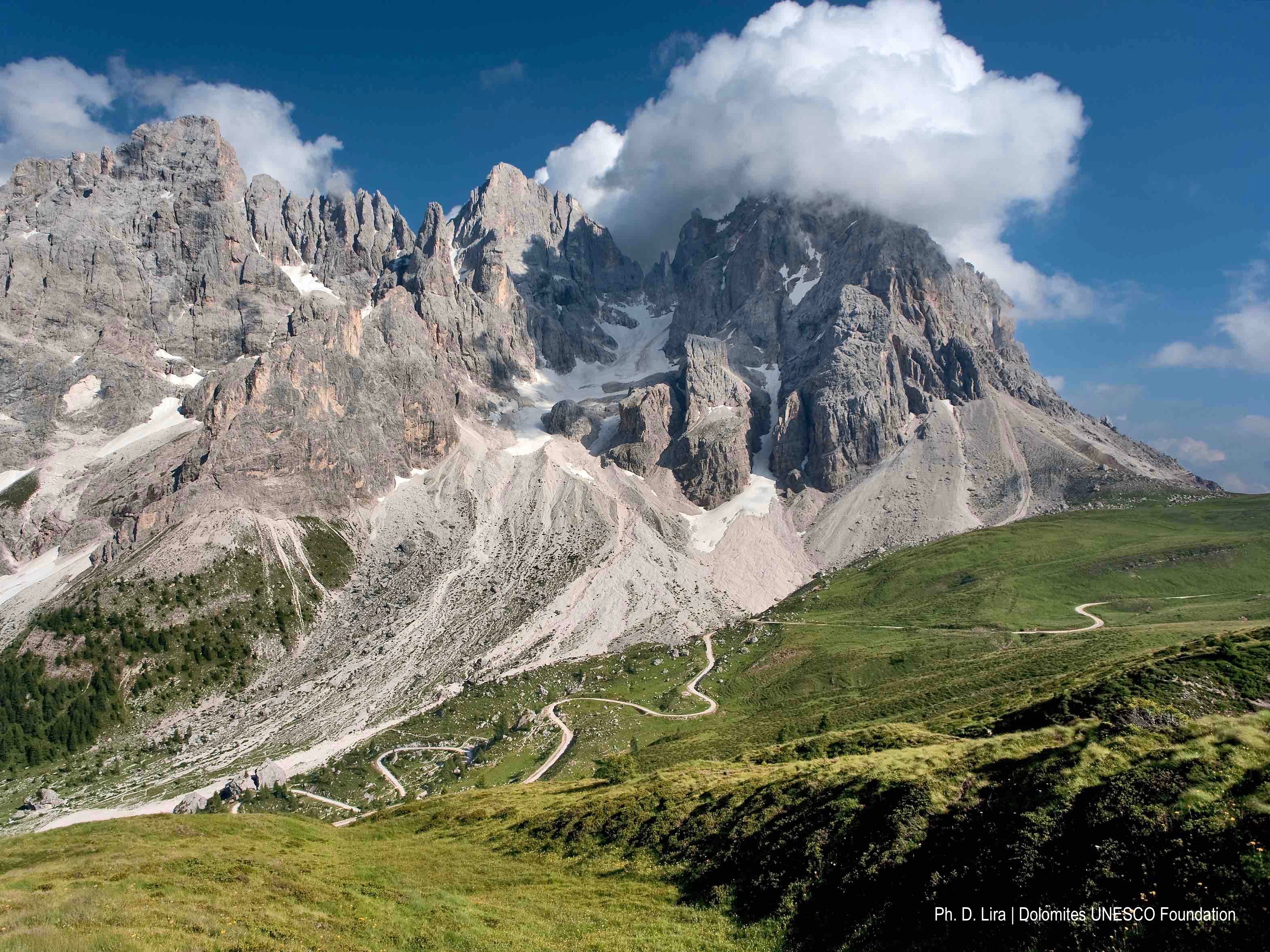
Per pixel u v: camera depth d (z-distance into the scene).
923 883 42.44
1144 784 40.12
